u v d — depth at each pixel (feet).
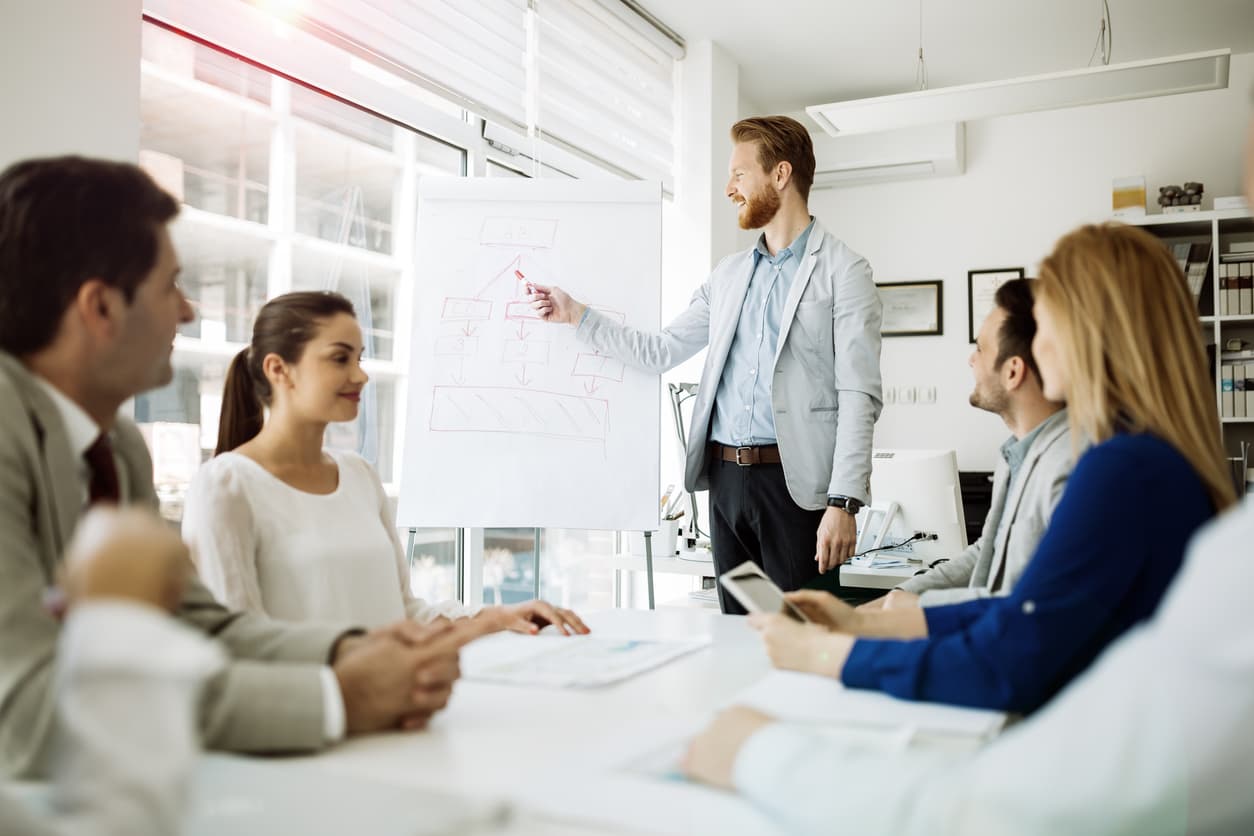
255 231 9.11
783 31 14.83
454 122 10.88
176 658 1.39
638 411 8.61
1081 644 3.01
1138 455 3.07
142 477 3.46
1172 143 16.25
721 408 8.21
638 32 13.89
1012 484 4.73
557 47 12.43
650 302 8.91
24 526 2.58
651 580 8.57
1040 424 4.66
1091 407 3.36
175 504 8.27
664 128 14.97
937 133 16.90
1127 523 3.00
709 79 15.08
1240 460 14.53
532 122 11.98
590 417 8.57
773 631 3.67
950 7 13.94
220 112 8.73
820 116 12.68
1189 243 15.58
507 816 2.14
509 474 8.43
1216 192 15.96
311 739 2.65
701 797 2.25
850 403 7.70
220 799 2.17
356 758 2.63
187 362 8.41
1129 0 13.65
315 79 9.03
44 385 2.81
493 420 8.50
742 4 13.89
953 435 17.58
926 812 1.85
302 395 5.22
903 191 18.01
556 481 8.44
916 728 2.84
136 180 2.90
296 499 5.12
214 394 8.68
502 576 12.72
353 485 5.51
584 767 2.50
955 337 17.61
